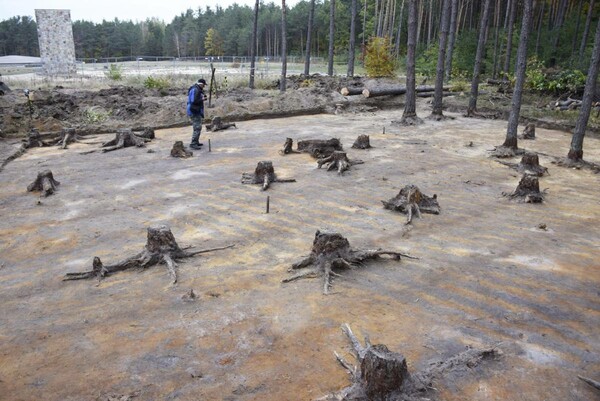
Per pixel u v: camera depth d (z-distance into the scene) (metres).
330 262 5.26
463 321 4.30
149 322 4.29
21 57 46.78
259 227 6.73
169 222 6.96
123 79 24.11
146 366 3.68
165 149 12.16
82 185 8.94
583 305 4.60
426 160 10.98
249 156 11.27
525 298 4.73
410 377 3.35
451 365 3.61
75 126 14.98
